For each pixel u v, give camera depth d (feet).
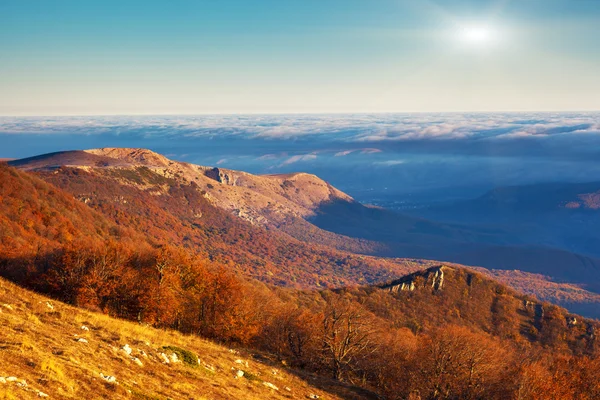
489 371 175.73
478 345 184.85
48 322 94.68
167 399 72.59
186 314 183.73
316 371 175.01
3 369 59.41
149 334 115.75
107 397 64.03
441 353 175.42
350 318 176.55
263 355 166.30
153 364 90.53
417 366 176.76
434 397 167.12
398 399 168.96
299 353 184.44
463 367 171.63
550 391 175.22
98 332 99.81
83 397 61.05
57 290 179.01
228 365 114.93
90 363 75.92
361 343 177.47
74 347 80.94
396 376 180.45
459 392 168.04
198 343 134.00
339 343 176.86
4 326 79.05
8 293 109.81
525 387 171.63
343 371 181.06
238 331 181.16
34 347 71.97
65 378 64.08
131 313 173.68
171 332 138.72
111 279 182.09
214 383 92.99
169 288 180.86
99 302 173.99
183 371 93.50
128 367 82.43
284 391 110.52
